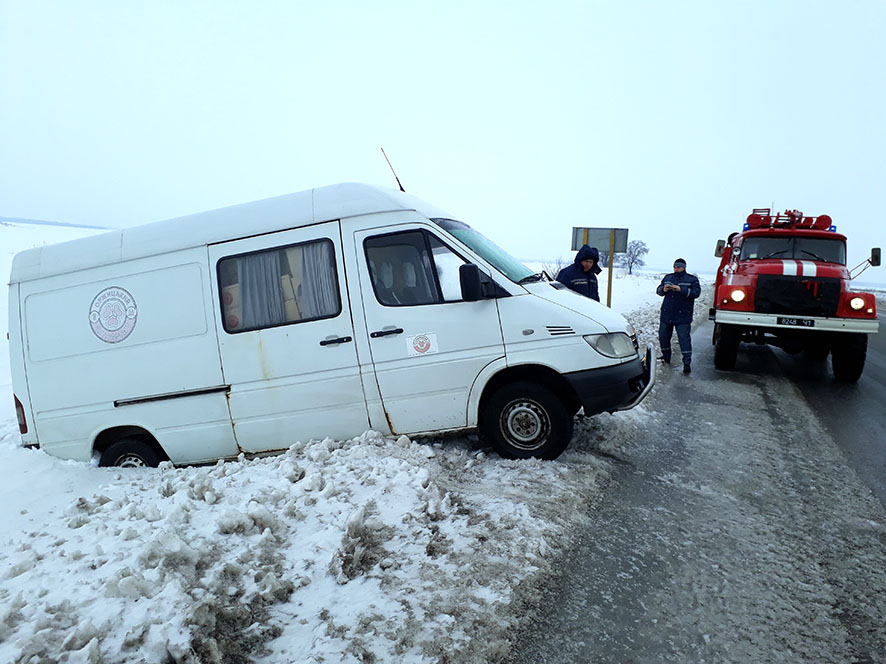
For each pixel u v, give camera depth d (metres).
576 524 3.51
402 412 4.49
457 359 4.39
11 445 6.09
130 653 2.08
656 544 3.29
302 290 4.53
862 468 4.50
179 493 3.58
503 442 4.48
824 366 9.10
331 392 4.52
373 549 3.02
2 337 15.97
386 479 3.74
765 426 5.66
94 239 4.98
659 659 2.33
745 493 4.02
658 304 21.33
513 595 2.72
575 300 4.60
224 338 4.61
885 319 17.39
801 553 3.19
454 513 3.44
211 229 4.70
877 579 2.92
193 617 2.25
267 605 2.56
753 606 2.69
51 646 2.07
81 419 4.89
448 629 2.45
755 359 9.78
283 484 3.68
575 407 4.60
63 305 4.91
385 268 4.48
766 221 9.98
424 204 4.80
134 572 2.49
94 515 3.37
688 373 8.42
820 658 2.34
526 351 4.32
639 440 5.20
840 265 8.92
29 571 2.63
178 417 4.71
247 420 4.63
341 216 4.51
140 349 4.75
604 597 2.77
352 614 2.51
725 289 8.31
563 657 2.34
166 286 4.71
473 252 4.46
